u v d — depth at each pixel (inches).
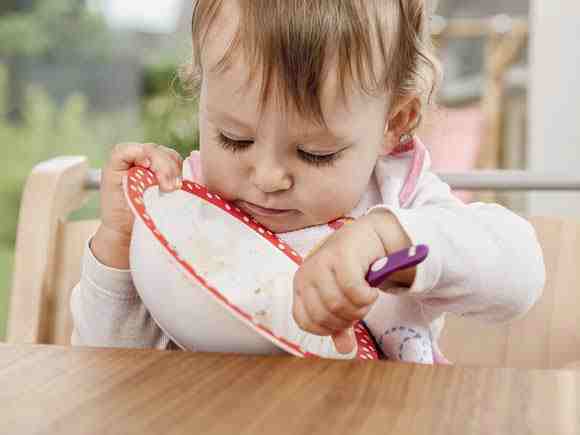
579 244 41.7
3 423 16.0
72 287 40.8
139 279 29.0
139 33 200.8
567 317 41.0
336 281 22.3
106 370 18.7
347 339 22.9
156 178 30.1
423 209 26.7
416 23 31.9
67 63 202.8
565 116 81.3
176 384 17.9
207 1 28.7
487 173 43.2
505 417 16.2
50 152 195.3
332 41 27.4
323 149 28.2
